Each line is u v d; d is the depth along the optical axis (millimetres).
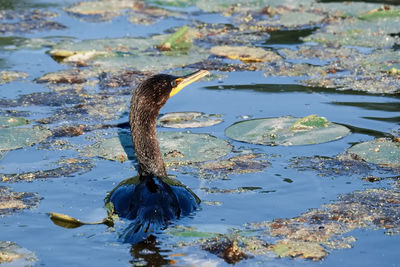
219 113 30641
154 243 19281
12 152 26547
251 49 39438
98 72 36406
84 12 48656
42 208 21781
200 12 49438
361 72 35500
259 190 23109
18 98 32688
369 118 29438
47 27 45188
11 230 20203
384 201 22078
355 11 47344
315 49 39562
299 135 27469
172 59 38125
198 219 20922
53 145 27281
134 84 34625
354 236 19703
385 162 25016
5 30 44250
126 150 26516
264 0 51125
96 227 20281
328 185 23438
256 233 19969
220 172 24594
